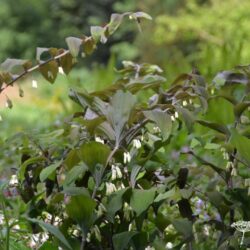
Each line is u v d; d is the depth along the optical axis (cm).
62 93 1032
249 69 280
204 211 296
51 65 283
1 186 271
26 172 279
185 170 266
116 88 279
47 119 830
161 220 257
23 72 284
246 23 1109
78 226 251
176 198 262
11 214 295
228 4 1192
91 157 234
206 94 268
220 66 668
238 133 246
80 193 233
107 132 243
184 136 445
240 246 255
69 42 274
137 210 238
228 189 268
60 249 264
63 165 255
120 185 254
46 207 270
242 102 266
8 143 278
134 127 248
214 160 310
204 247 281
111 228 254
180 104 275
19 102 1221
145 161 247
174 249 254
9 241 256
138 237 248
